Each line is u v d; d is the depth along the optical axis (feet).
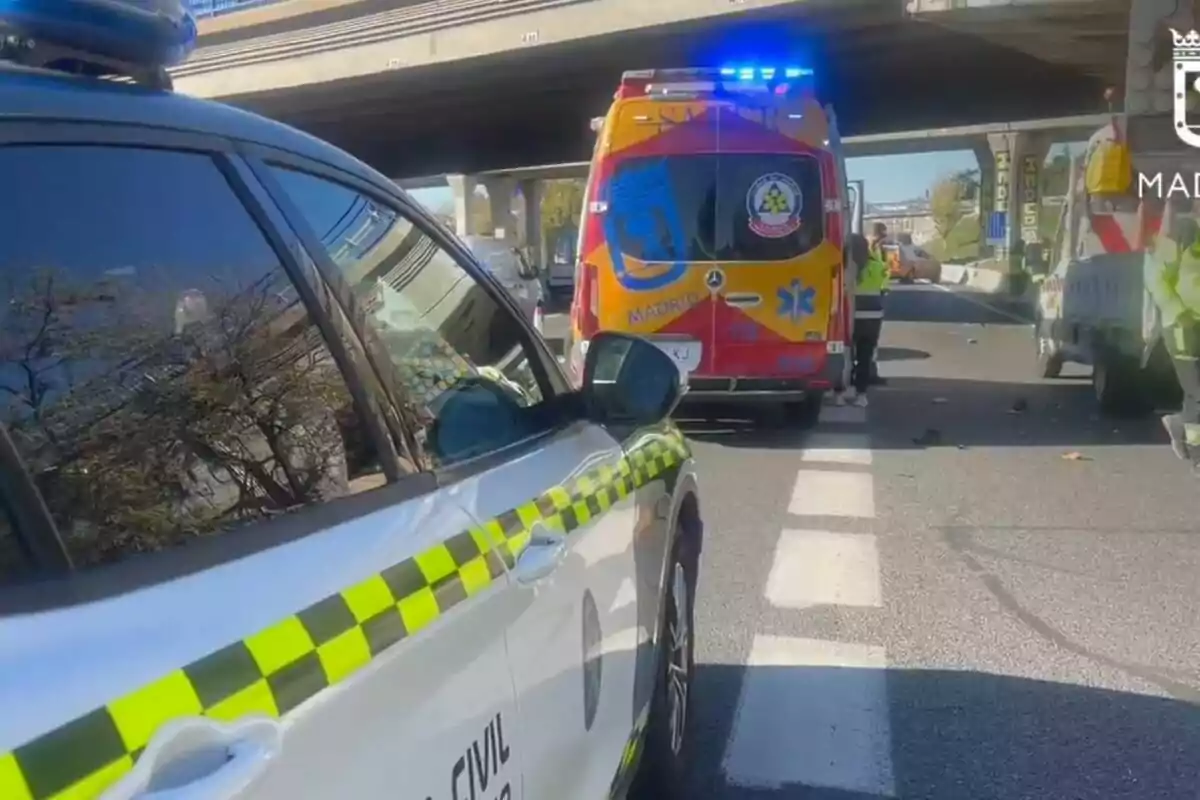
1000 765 14.10
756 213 34.60
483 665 7.04
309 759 5.24
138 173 6.28
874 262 44.60
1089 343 42.93
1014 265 140.46
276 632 5.43
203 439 6.26
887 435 37.01
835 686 16.46
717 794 13.34
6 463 5.09
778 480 30.09
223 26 114.21
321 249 7.66
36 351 5.52
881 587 20.95
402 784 5.91
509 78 104.01
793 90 34.81
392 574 6.46
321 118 129.49
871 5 73.20
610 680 10.02
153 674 4.75
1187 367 31.53
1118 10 48.73
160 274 6.33
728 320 34.86
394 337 8.31
